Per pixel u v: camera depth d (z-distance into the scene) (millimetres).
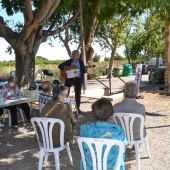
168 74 12531
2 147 5398
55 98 4383
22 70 9453
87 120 7430
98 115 2957
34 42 9719
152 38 27703
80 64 7895
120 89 15422
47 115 4242
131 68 28500
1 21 8648
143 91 12703
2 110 7223
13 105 6684
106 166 2920
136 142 4180
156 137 5832
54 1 8242
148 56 31125
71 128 4398
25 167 4461
